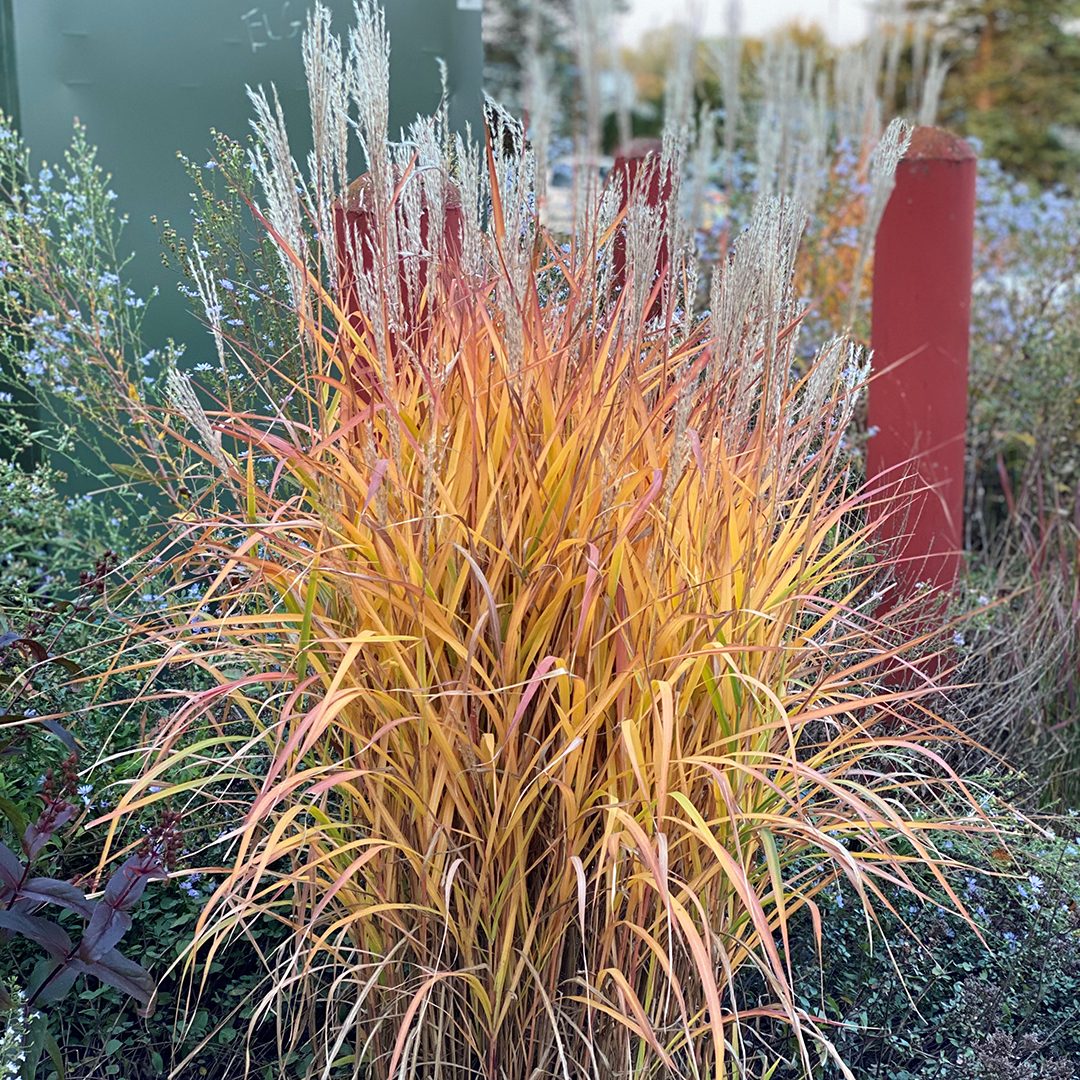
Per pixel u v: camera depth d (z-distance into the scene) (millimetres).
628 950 1872
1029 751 3104
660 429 1924
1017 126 13344
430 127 1939
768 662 1918
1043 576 3504
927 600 3125
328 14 1851
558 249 2119
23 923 1995
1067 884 2611
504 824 1800
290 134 3537
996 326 4992
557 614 1766
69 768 2158
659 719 1714
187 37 3475
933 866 1957
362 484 1831
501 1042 1918
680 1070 2020
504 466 1736
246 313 2908
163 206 3553
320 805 2023
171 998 2320
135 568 2996
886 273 3426
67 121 3453
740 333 1825
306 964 1793
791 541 2006
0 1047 1917
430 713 1696
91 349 3275
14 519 3295
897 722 2883
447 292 1929
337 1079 2166
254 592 2113
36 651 2301
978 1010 2357
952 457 3473
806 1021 2322
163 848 2088
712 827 1870
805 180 2934
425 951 1859
